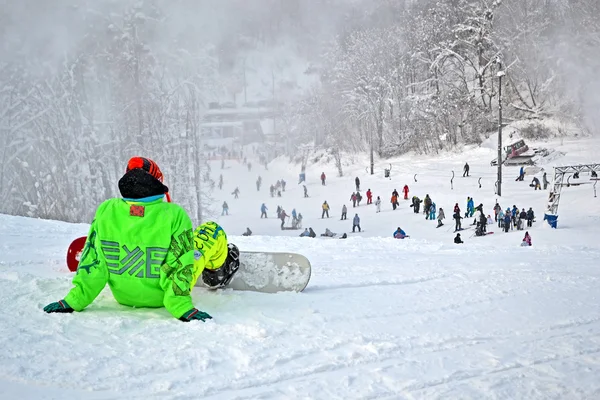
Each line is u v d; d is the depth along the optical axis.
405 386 3.17
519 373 3.41
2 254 7.45
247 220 45.88
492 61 63.72
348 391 3.08
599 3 61.22
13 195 41.41
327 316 4.45
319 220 42.22
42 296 4.62
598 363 3.60
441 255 10.03
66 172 42.75
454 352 3.77
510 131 60.66
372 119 67.94
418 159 62.22
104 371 3.18
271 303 4.79
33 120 43.47
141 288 4.27
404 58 68.81
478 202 39.09
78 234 10.69
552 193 29.20
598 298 5.48
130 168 4.29
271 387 3.11
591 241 23.22
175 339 3.71
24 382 3.02
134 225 4.21
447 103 63.25
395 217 38.78
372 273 6.95
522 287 5.94
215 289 5.22
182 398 2.94
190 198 47.50
